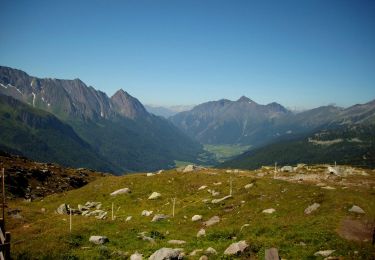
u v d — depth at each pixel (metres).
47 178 113.88
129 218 57.62
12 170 105.88
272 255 24.05
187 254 31.23
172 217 53.00
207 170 91.25
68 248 36.47
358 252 26.27
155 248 34.38
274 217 42.59
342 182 63.00
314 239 30.64
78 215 62.25
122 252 34.34
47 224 50.00
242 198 55.00
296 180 66.94
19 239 41.25
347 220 35.47
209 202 57.44
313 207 42.53
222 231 38.69
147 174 93.38
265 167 95.44
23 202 83.62
